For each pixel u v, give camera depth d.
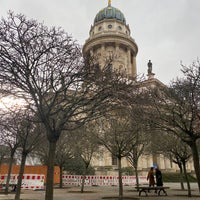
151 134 23.41
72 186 36.22
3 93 11.97
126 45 82.06
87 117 12.41
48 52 11.60
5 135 19.88
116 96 11.57
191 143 14.66
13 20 11.12
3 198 17.41
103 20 88.69
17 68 11.04
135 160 26.83
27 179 27.48
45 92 12.02
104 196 20.22
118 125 18.70
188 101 14.52
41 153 33.25
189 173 55.56
